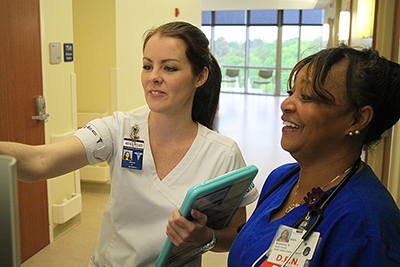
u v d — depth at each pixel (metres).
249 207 3.99
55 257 2.97
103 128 1.31
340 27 6.07
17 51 2.68
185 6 6.36
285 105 0.96
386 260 0.77
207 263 2.97
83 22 4.24
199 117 1.44
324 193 0.90
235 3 12.03
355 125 0.91
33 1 2.80
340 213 0.85
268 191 1.19
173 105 1.23
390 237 0.80
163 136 1.32
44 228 3.10
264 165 5.56
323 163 0.96
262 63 14.12
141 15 4.79
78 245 3.17
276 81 14.04
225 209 1.29
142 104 4.97
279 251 0.87
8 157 0.43
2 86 2.56
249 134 7.57
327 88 0.90
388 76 0.90
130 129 1.33
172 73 1.21
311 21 13.47
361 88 0.88
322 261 0.84
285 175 1.21
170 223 1.11
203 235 1.18
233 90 14.61
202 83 1.30
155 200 1.27
